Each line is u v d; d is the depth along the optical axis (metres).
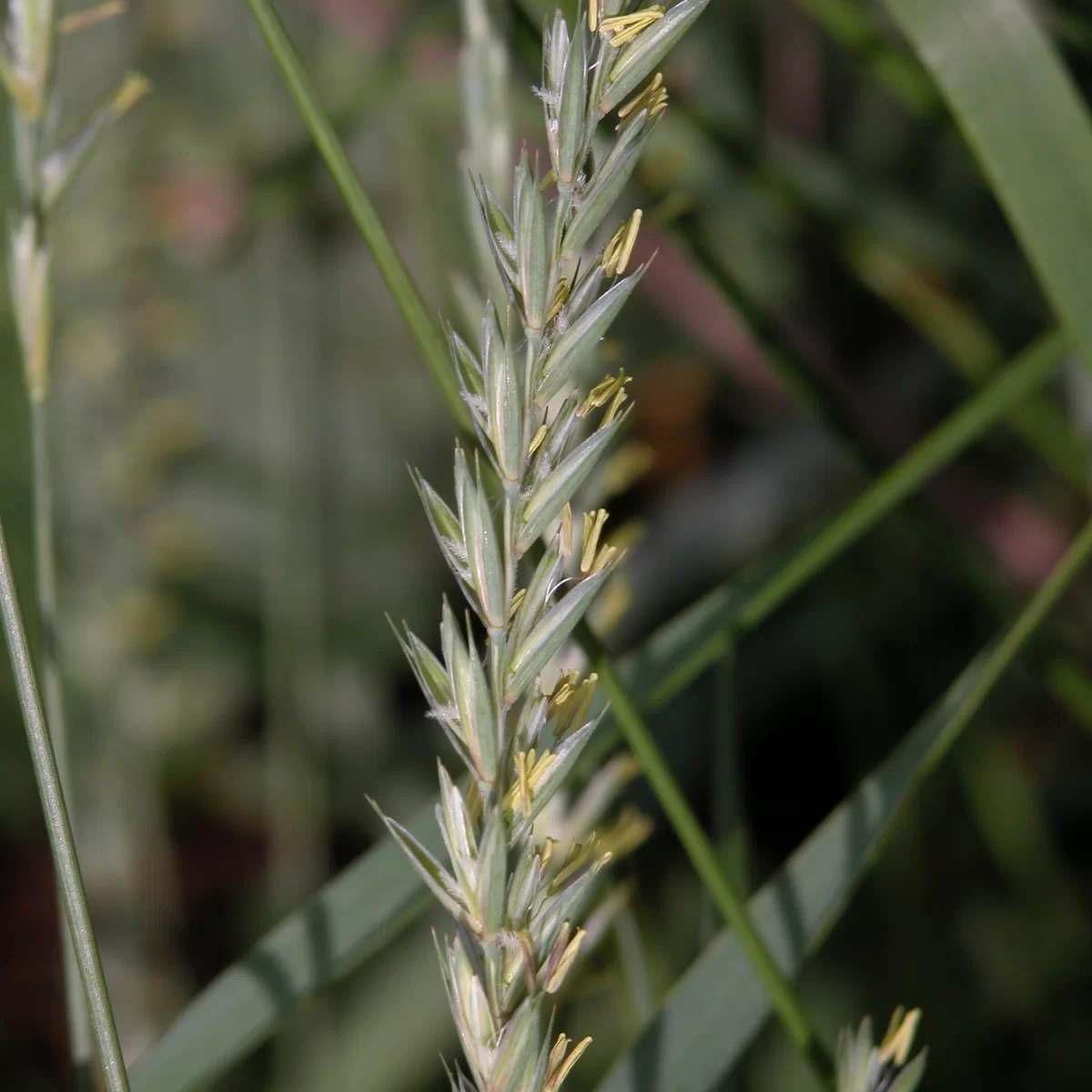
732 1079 0.47
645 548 1.13
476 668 0.33
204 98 1.04
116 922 0.94
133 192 1.02
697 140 0.67
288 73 0.38
